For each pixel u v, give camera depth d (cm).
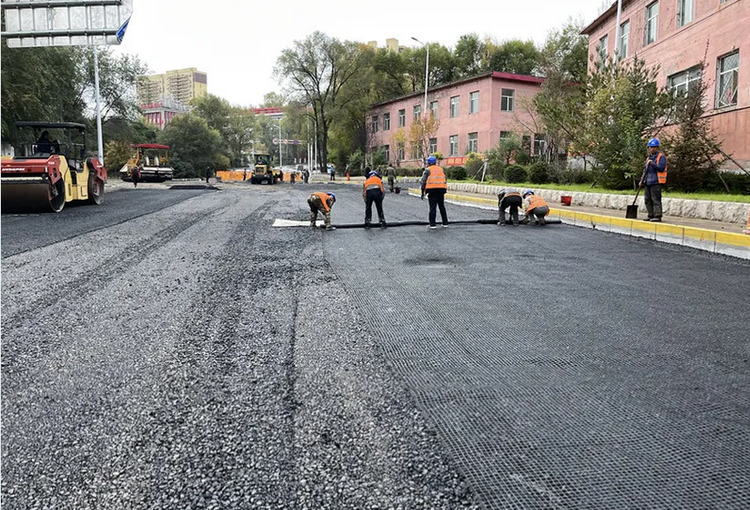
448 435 269
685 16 1755
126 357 388
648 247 869
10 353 396
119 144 5288
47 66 2414
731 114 1423
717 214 1045
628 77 1544
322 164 5734
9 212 1487
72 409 307
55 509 219
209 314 495
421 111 4694
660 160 1012
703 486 225
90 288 597
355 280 632
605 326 445
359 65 5403
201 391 329
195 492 227
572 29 4047
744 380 331
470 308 505
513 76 3822
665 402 302
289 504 217
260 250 855
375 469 241
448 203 1858
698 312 484
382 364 366
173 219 1312
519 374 344
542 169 2152
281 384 337
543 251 831
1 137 2250
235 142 7950
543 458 246
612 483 227
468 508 212
